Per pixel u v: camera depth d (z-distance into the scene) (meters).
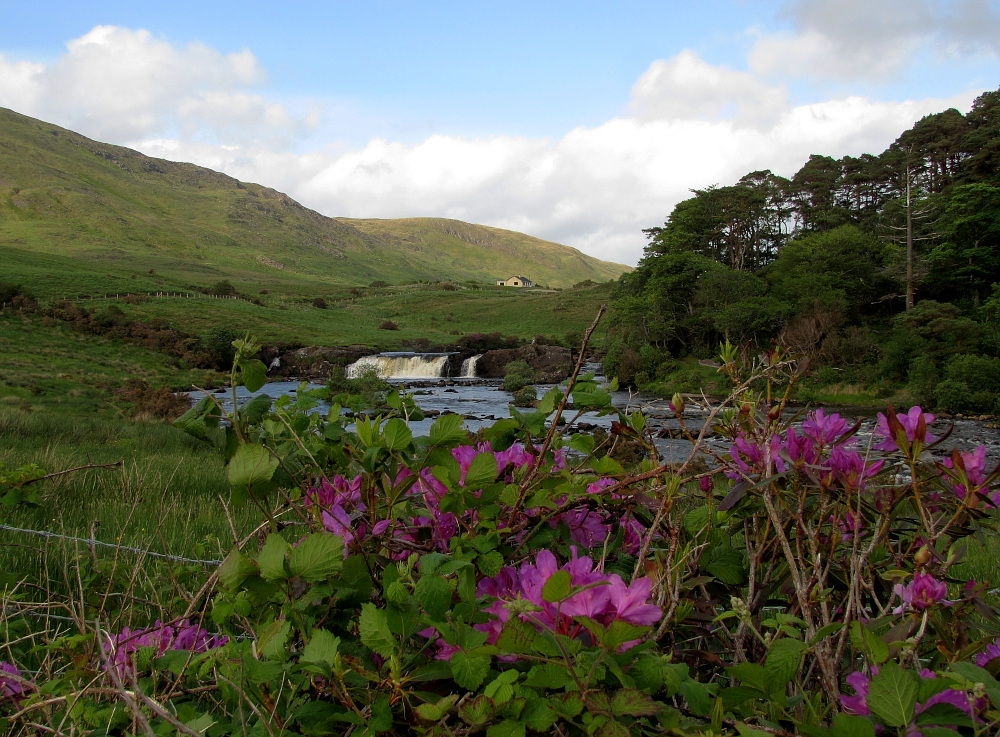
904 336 41.78
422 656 1.13
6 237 170.50
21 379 37.31
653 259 72.12
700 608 1.30
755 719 1.04
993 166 62.34
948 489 1.11
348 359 65.56
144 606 2.46
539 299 126.62
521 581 1.17
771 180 92.00
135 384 36.38
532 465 1.51
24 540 3.84
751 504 1.38
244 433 1.61
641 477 1.38
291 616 1.19
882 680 0.84
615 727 0.83
